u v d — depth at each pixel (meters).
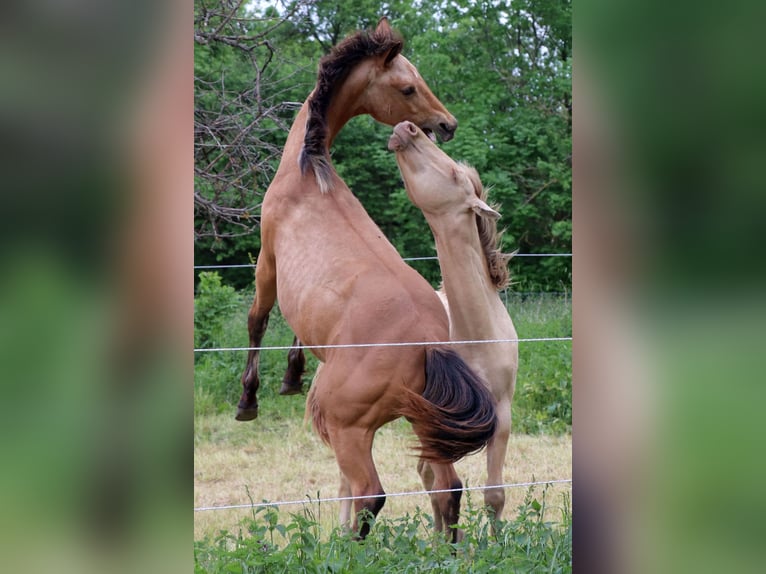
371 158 11.93
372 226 4.36
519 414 6.43
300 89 11.51
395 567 3.15
